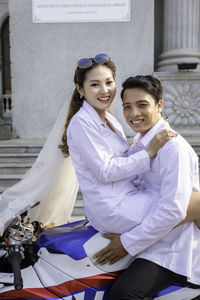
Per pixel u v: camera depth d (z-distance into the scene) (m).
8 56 12.97
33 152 5.30
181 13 6.86
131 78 1.66
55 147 1.90
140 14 6.68
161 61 7.24
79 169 1.67
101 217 1.61
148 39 6.75
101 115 1.85
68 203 2.17
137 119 1.65
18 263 1.50
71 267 1.58
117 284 1.48
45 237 1.75
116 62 6.80
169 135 1.55
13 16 6.71
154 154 1.57
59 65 6.82
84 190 1.66
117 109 6.58
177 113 6.74
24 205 1.79
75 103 1.84
